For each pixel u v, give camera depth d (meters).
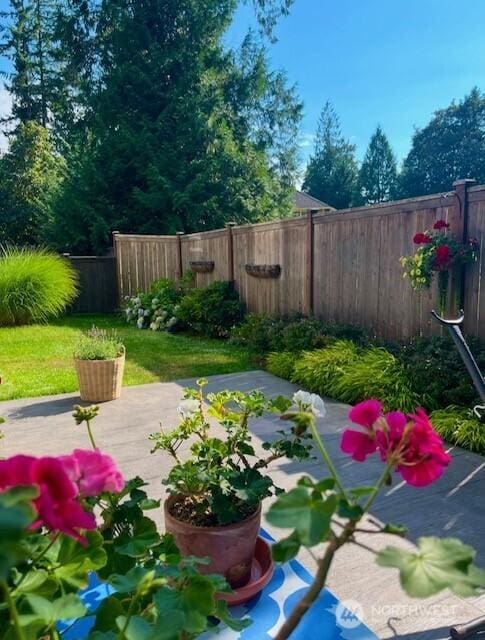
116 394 4.12
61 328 8.19
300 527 0.63
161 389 4.45
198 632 0.88
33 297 8.41
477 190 3.55
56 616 0.76
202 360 5.69
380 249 4.55
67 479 0.70
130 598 0.97
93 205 12.54
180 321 7.94
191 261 8.37
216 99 13.37
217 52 13.61
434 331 4.04
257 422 3.46
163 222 12.71
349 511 0.69
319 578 0.69
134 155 12.75
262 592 1.61
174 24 13.48
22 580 0.79
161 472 2.63
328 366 4.25
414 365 3.70
